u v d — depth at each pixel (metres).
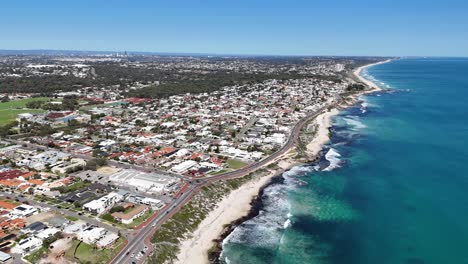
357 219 121.94
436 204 130.38
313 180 156.62
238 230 116.06
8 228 106.69
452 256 99.44
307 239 110.56
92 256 94.50
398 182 151.38
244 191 145.12
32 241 98.62
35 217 115.06
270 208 131.12
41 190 136.38
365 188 146.50
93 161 164.50
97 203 122.38
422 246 104.88
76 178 148.38
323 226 118.12
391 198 136.75
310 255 102.44
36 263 91.00
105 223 112.38
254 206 133.00
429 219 120.00
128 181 143.75
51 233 103.62
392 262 98.12
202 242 108.75
